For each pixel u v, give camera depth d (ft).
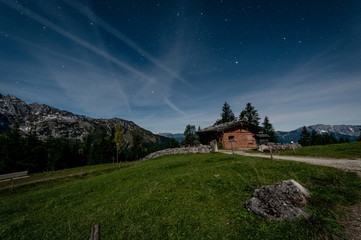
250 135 115.55
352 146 57.82
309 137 265.54
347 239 13.26
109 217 24.95
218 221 18.84
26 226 28.91
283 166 34.17
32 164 155.12
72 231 23.48
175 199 25.82
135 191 34.19
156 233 18.89
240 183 28.12
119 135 223.30
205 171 36.70
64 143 205.87
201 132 133.59
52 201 42.55
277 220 16.65
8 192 68.80
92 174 98.48
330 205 18.29
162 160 73.87
